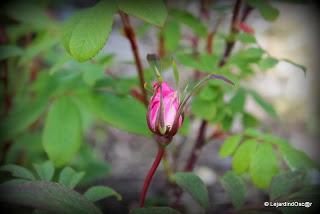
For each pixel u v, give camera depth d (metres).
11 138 0.41
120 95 0.39
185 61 0.39
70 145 0.36
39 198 0.28
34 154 0.49
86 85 0.39
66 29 0.30
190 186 0.31
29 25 0.48
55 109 0.38
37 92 0.45
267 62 0.37
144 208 0.29
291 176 0.32
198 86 0.30
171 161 0.64
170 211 0.29
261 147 0.36
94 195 0.33
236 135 0.38
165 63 0.41
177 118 0.30
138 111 0.38
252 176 0.35
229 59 0.40
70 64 0.40
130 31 0.37
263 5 0.37
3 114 0.45
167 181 0.46
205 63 0.38
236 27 0.41
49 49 0.51
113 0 0.30
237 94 0.41
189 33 0.62
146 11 0.29
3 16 0.45
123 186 0.64
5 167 0.32
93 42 0.29
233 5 0.43
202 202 0.30
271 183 0.32
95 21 0.30
